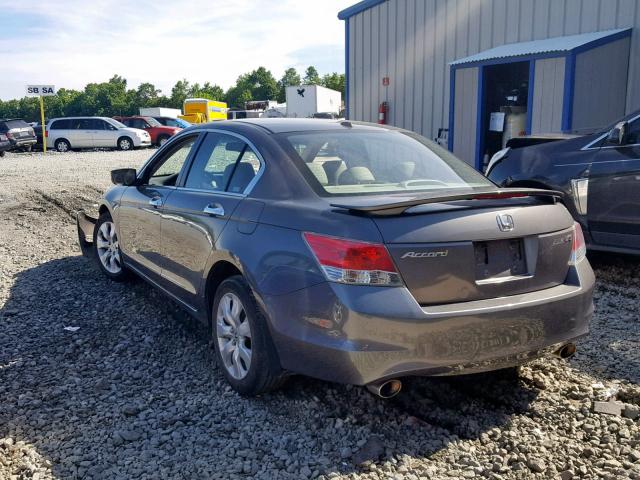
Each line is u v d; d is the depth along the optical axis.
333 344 3.13
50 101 141.88
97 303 5.57
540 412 3.60
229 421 3.53
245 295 3.63
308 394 3.80
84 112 136.62
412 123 15.45
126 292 5.86
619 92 11.52
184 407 3.69
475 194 3.21
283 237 3.43
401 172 3.97
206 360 4.35
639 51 11.32
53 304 5.55
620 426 3.43
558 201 3.74
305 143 4.01
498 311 3.19
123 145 30.59
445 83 14.53
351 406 3.66
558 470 3.06
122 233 5.71
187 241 4.37
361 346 3.06
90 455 3.18
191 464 3.11
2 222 9.47
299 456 3.18
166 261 4.79
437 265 3.13
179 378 4.08
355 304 3.05
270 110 49.31
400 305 3.04
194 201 4.36
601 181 6.29
